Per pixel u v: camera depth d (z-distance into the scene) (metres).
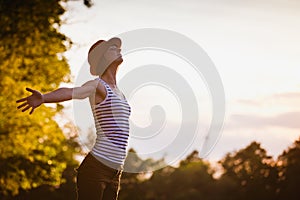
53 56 24.59
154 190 74.31
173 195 74.00
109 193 6.20
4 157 24.64
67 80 24.66
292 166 58.09
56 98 5.86
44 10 24.58
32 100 5.80
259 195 61.47
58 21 24.66
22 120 23.67
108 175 6.12
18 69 23.45
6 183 26.70
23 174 26.33
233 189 65.75
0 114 23.17
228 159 66.75
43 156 26.38
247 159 63.56
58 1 24.59
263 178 61.97
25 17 24.39
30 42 24.03
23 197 33.97
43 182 27.78
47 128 24.14
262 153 62.59
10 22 24.17
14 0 24.44
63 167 27.84
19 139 23.94
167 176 74.94
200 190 71.88
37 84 24.06
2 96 23.12
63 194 48.12
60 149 26.59
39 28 24.59
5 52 23.69
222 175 68.62
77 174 6.19
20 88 23.28
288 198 58.50
